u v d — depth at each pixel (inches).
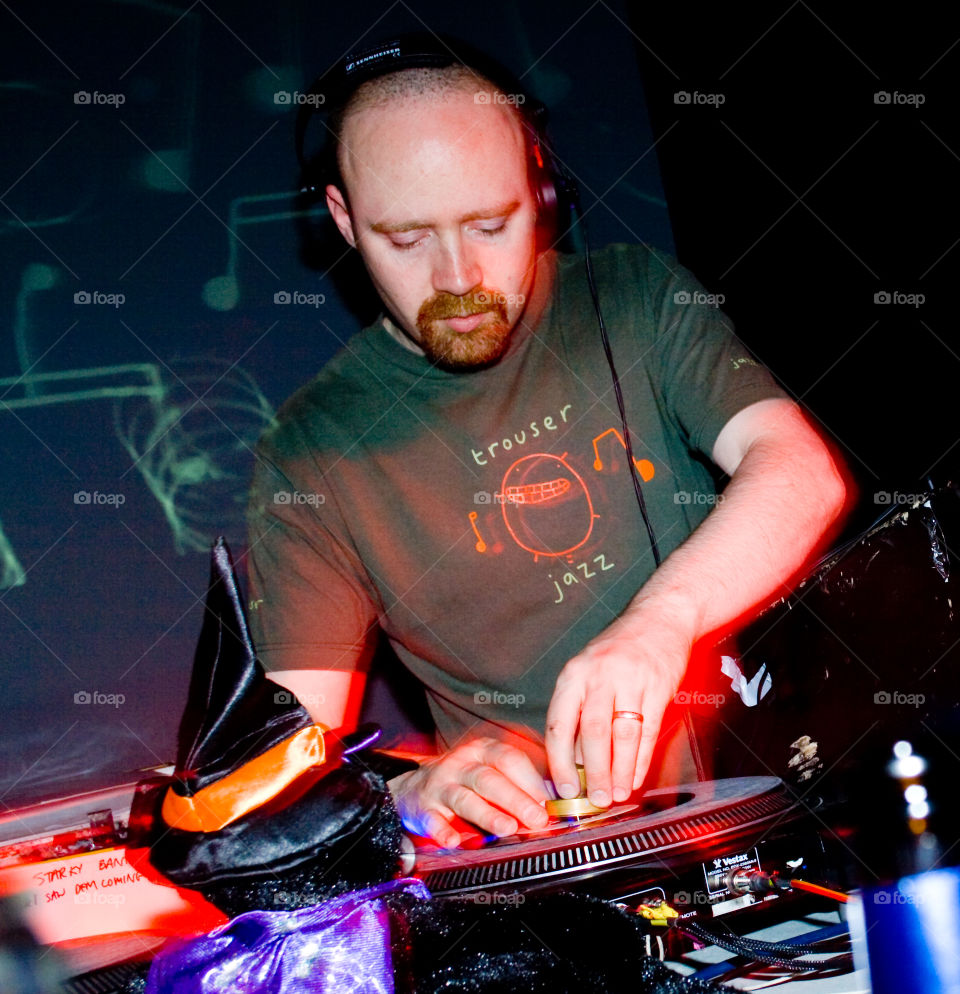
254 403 73.8
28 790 65.7
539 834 25.4
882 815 22.5
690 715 32.5
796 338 63.3
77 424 70.2
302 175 43.8
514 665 43.9
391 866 18.8
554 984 16.7
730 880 21.5
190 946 18.6
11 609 67.3
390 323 46.1
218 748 18.8
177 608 70.7
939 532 24.0
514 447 44.4
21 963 30.3
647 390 44.6
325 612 43.6
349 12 76.1
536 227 42.4
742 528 32.2
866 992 19.1
